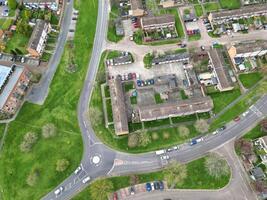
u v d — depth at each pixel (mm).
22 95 164500
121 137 154875
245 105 162750
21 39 178500
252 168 147500
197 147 153625
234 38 181000
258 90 165875
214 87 167000
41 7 185625
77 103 162500
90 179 146875
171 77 167750
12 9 185500
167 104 156375
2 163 150375
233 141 155250
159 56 172375
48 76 169125
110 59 172000
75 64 171625
